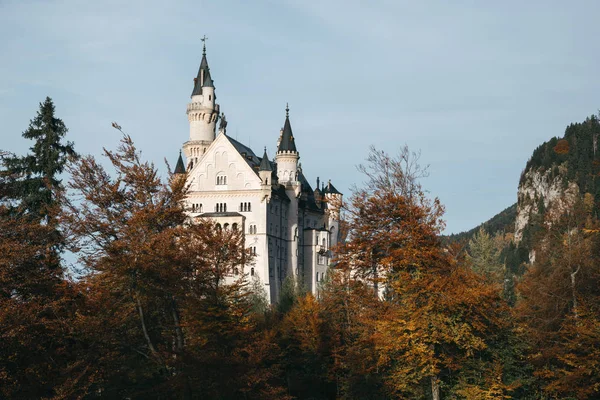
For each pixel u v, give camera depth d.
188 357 44.12
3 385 36.88
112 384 45.53
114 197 44.22
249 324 56.94
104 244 44.09
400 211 43.78
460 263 46.78
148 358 45.62
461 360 44.34
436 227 44.53
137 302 44.59
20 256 37.88
